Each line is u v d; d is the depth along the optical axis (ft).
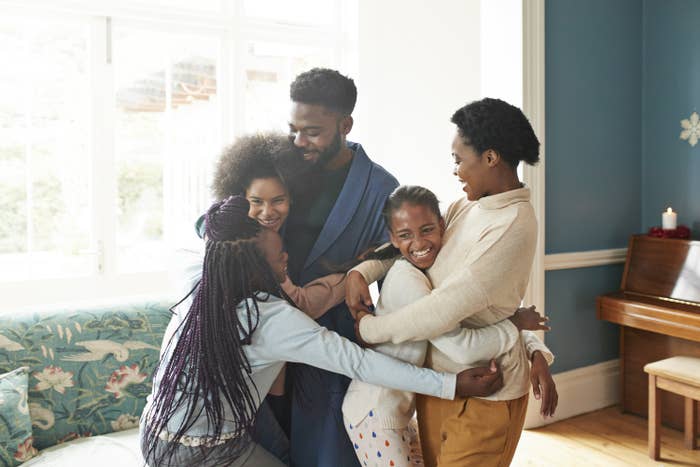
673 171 11.32
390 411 4.79
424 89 11.75
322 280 5.27
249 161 5.07
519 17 9.75
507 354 4.76
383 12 12.28
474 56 10.97
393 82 12.22
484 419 4.65
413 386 4.56
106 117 11.32
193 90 12.13
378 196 5.46
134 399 6.77
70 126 11.16
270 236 4.93
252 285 4.72
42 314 6.74
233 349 4.56
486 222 4.59
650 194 11.75
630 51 11.52
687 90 11.00
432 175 11.68
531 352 5.24
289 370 5.43
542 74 10.02
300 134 5.25
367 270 5.11
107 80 11.28
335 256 5.34
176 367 4.70
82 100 11.22
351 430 5.02
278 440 5.43
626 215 11.61
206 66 12.22
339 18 13.19
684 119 11.08
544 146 10.23
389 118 12.32
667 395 10.31
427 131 11.73
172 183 12.07
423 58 11.73
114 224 11.51
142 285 11.77
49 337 6.58
